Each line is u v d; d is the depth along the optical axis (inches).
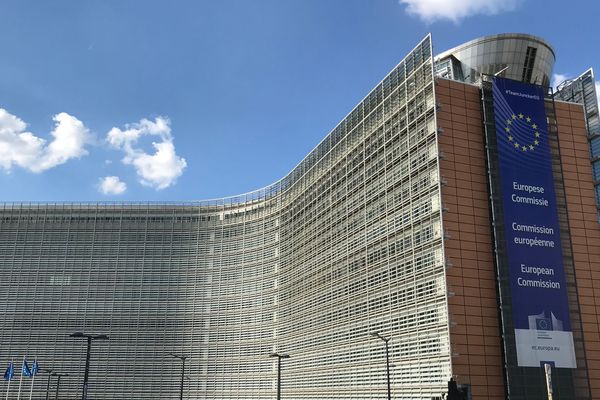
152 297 4906.5
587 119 3846.0
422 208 2915.8
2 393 4680.1
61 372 4722.0
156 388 4665.4
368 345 3213.6
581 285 2903.5
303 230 4259.4
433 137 2906.0
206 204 5132.9
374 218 3331.7
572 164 3125.0
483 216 2842.0
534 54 3368.6
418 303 2839.6
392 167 3218.5
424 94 3009.4
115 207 5167.3
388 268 3129.9
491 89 3041.3
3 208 5172.2
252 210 4940.9
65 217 5152.6
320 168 4101.9
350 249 3548.2
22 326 4857.3
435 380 2642.7
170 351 4756.4
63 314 4877.0
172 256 5017.2
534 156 2965.1
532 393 2576.3
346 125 3799.2
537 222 2854.3
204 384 4608.8
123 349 4778.5
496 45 3361.2
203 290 4884.4
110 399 4658.0
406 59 3193.9
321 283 3868.1
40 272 5000.0
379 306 3161.9
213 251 4982.8
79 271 4997.5
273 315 4505.4
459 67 3442.4
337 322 3587.6
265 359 4426.7
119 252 5044.3
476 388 2564.0
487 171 2913.4
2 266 5024.6
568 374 2662.4
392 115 3272.6
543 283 2760.8
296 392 3978.8
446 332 2613.2
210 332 4746.6
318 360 3762.3
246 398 4409.5
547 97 3176.7
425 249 2851.9
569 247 2925.7
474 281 2719.0
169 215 5132.9
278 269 4581.7
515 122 2992.1
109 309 4884.4
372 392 3100.4
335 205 3816.4
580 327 2778.1
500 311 2679.6
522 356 2618.1
